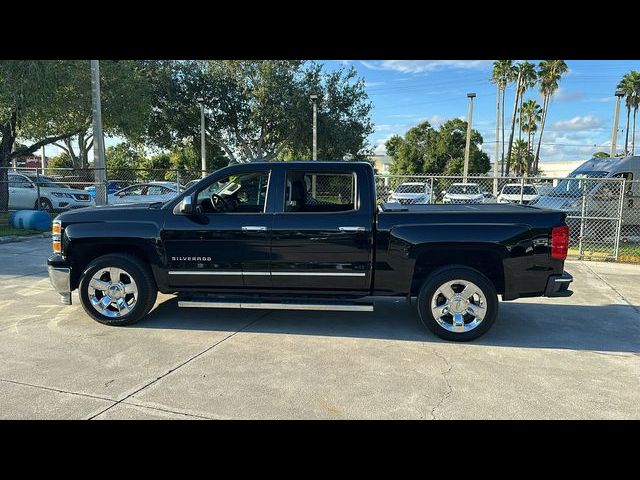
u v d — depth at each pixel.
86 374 4.20
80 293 5.56
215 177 5.46
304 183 5.55
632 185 13.80
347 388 3.96
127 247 5.62
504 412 3.58
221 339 5.17
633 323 5.93
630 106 47.12
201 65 33.50
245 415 3.50
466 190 22.42
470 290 5.10
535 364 4.54
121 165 42.94
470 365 4.50
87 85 19.61
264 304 5.32
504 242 4.99
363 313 6.25
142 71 30.14
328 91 34.16
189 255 5.41
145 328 5.52
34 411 3.54
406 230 5.08
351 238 5.17
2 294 7.00
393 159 56.25
